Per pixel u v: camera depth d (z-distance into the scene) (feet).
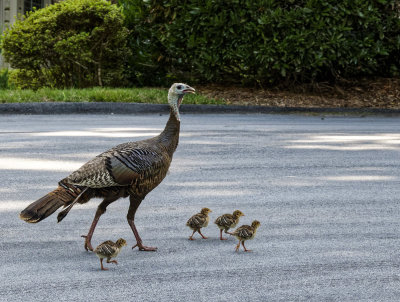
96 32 67.21
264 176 32.14
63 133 45.21
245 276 18.15
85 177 18.30
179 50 69.62
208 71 68.54
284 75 65.57
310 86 72.02
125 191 19.43
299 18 64.95
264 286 17.35
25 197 26.99
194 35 67.67
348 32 67.87
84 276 18.06
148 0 69.41
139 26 72.90
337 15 65.41
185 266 19.04
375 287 17.34
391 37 71.15
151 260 19.61
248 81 73.26
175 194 28.14
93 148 38.81
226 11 66.28
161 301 16.25
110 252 18.30
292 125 53.42
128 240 21.65
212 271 18.58
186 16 67.15
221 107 62.90
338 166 34.96
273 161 36.22
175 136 21.29
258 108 63.62
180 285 17.40
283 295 16.70
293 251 20.51
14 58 67.77
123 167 18.85
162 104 61.67
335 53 67.00
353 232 22.70
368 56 67.87
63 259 19.56
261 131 48.98
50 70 70.49
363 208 26.14
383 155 38.60
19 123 51.16
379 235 22.35
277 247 20.93
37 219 17.60
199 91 70.74
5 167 33.06
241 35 66.39
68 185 18.30
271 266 19.04
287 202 26.99
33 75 71.20
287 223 23.80
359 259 19.71
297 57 65.51
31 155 36.47
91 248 20.08
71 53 66.23
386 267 19.01
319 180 31.42
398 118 60.90
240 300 16.34
